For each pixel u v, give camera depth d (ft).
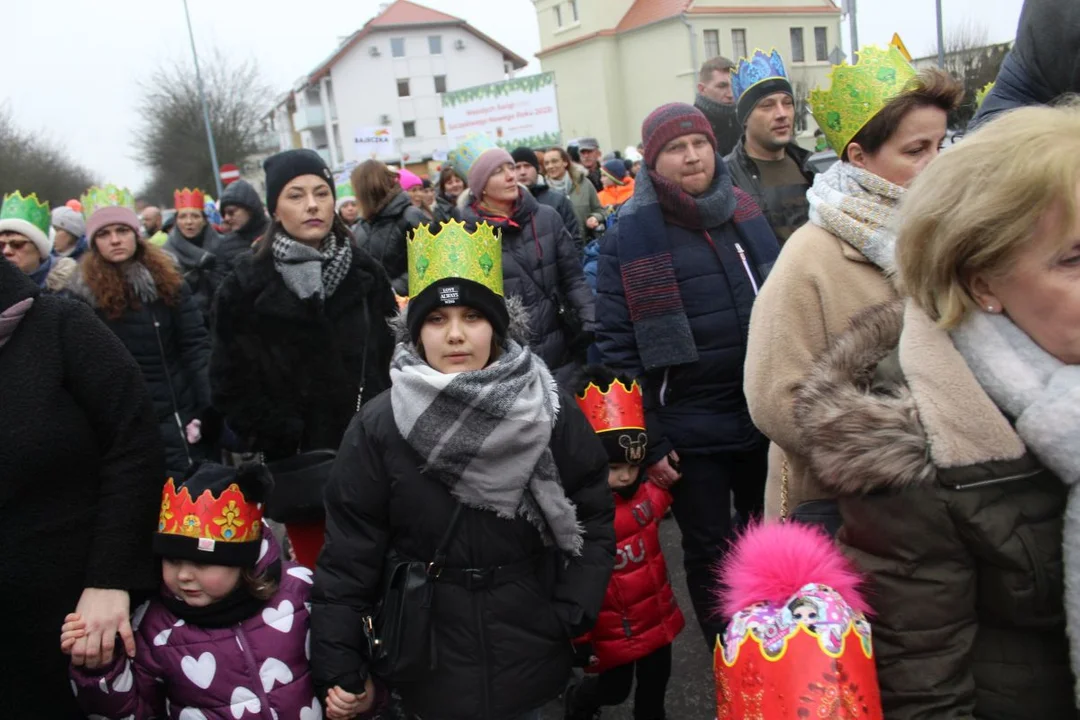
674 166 9.45
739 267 9.53
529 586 6.79
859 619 4.20
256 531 7.18
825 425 4.32
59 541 6.53
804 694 3.99
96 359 6.70
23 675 6.54
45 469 6.42
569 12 138.31
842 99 6.98
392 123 184.24
